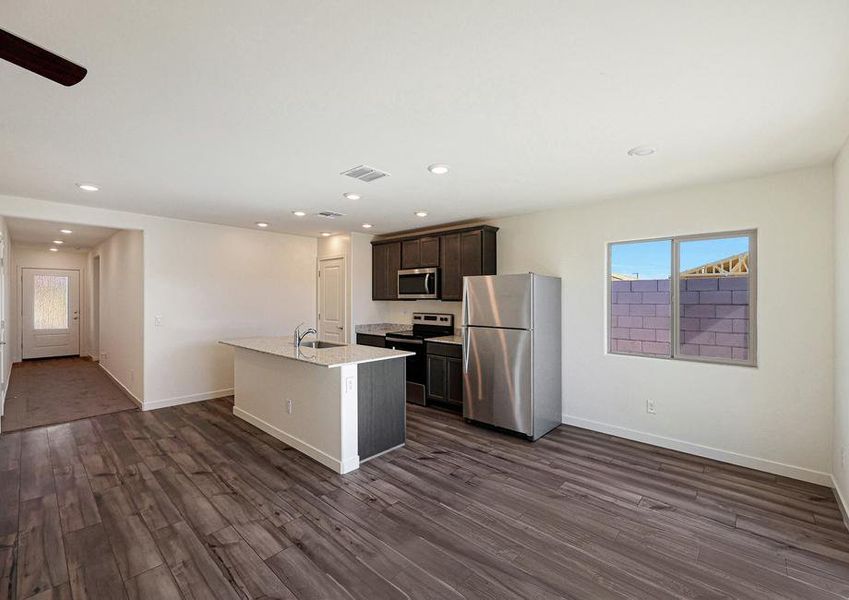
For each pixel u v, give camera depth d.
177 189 3.54
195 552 2.17
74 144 2.47
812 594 1.89
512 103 1.98
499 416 4.06
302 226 5.53
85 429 4.15
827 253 2.89
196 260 5.24
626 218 3.85
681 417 3.55
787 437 3.06
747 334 3.30
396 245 5.82
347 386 3.23
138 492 2.83
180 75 1.71
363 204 4.14
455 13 1.33
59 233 6.18
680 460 3.38
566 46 1.52
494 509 2.62
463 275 4.95
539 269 4.48
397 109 2.04
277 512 2.58
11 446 3.68
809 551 2.20
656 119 2.15
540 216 4.48
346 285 6.12
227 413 4.73
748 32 1.43
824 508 2.62
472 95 1.90
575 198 3.85
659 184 3.37
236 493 2.82
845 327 2.51
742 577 2.00
